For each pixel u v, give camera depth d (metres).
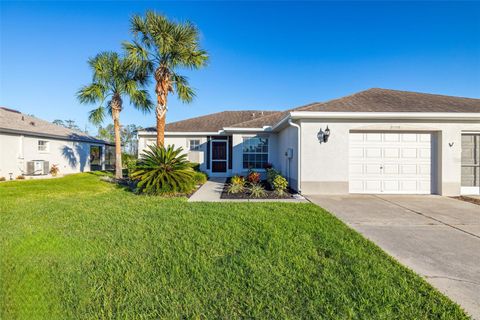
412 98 9.84
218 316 2.16
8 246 3.74
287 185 9.66
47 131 15.88
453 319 2.12
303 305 2.29
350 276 2.79
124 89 12.79
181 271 2.94
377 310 2.21
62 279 2.81
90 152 19.80
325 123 8.59
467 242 3.99
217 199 7.74
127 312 2.22
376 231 4.54
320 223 4.86
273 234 4.17
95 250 3.58
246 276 2.81
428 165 8.73
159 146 9.52
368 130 8.66
